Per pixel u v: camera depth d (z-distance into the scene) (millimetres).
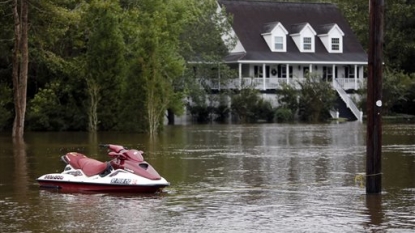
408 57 144125
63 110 82000
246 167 40344
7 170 39500
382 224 23297
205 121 111375
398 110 128375
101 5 78688
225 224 23469
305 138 66625
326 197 28953
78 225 23391
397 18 144125
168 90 76562
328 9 133000
